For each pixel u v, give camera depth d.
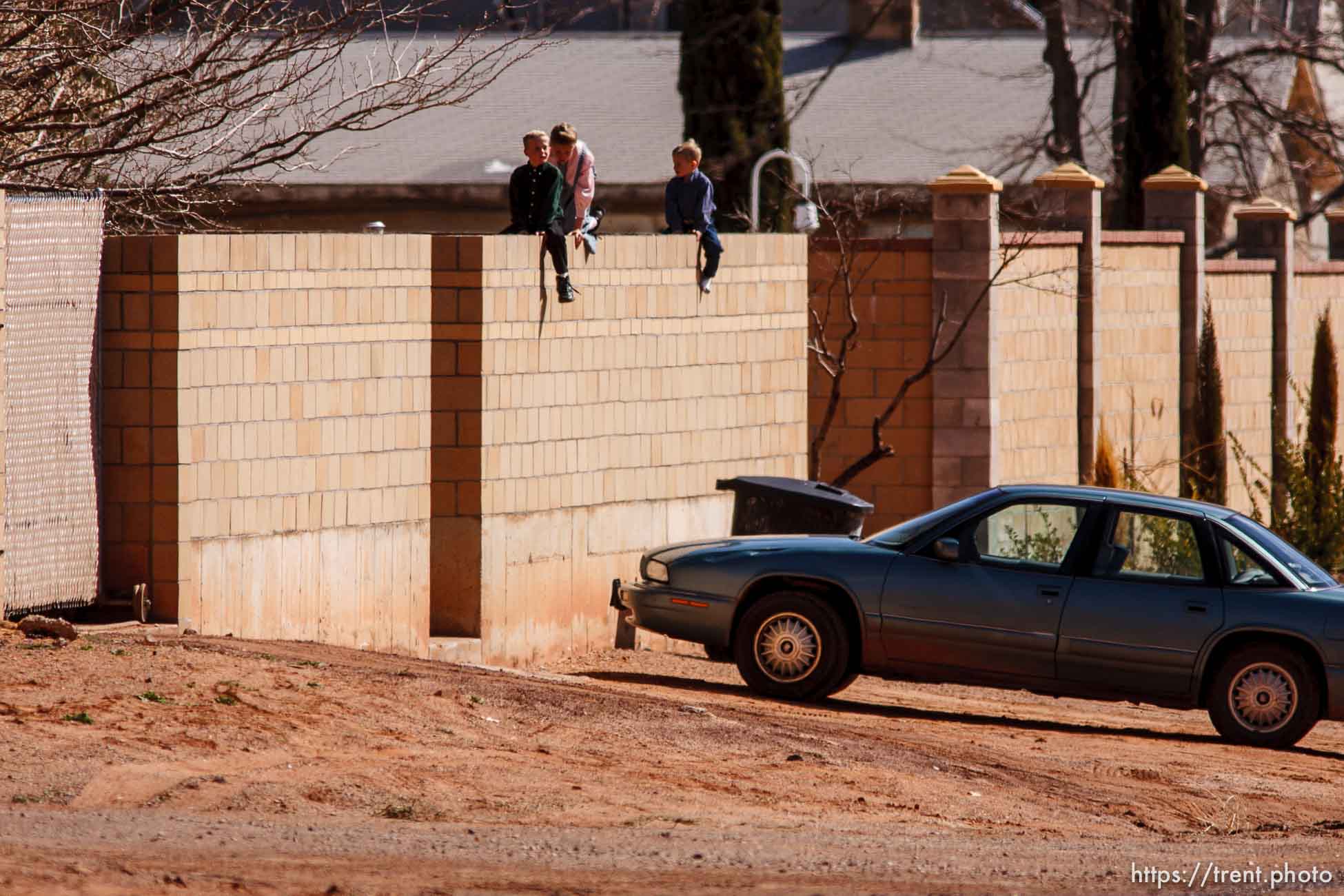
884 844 30.41
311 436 49.53
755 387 65.06
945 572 47.53
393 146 119.44
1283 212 99.12
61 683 36.94
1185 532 46.88
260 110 59.16
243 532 47.66
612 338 58.69
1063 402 81.19
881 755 38.78
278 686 38.72
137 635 43.53
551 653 56.62
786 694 48.31
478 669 46.91
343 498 50.62
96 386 45.31
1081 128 128.12
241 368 47.47
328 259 49.91
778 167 91.44
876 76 135.50
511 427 54.59
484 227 115.25
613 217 115.88
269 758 33.25
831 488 62.84
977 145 122.44
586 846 28.75
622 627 59.84
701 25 92.00
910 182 109.94
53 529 44.06
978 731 45.72
